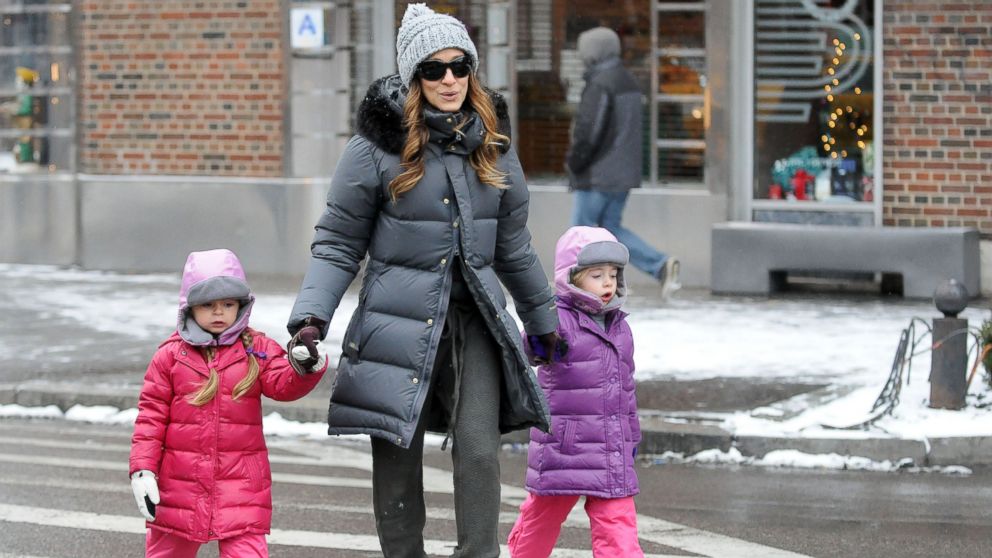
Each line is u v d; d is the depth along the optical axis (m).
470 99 11.94
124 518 16.14
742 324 26.89
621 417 12.70
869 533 15.35
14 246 35.91
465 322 12.00
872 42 30.59
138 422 11.74
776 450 18.94
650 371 22.91
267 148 34.38
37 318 28.75
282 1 34.00
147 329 27.61
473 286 11.82
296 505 16.81
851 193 30.95
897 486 17.62
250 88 34.31
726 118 31.59
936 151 30.22
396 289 11.79
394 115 11.70
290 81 34.06
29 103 35.75
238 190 34.44
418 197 11.74
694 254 31.94
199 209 34.66
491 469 11.65
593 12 32.50
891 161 30.52
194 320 11.90
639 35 32.19
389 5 33.81
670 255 32.06
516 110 33.12
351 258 11.98
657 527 15.64
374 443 12.10
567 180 32.91
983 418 19.47
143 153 35.03
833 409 20.14
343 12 33.88
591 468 12.54
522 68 33.03
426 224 11.78
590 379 12.61
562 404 12.62
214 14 34.38
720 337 25.61
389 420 11.63
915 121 30.31
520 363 11.85
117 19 34.97
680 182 32.12
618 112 29.33
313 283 11.79
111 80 35.12
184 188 34.72
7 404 22.80
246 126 34.41
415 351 11.66
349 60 34.00
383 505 12.04
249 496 11.82
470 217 11.80
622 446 12.66
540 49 32.91
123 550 14.84
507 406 12.08
